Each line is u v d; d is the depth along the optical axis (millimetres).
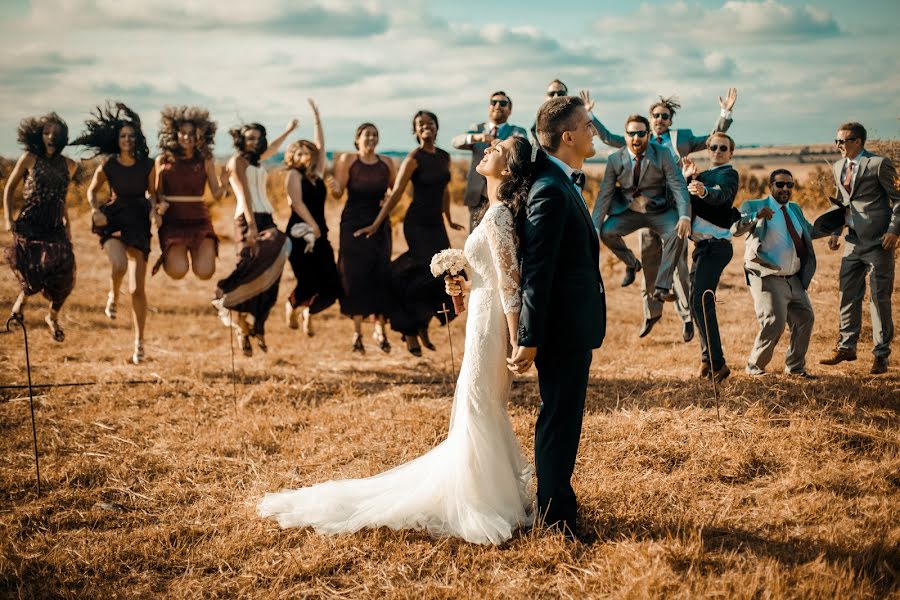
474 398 4176
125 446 5828
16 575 3904
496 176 4172
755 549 3949
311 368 8422
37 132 7758
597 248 4035
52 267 7898
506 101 7656
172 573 3984
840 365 7520
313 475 5219
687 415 5965
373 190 8562
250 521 4492
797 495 4578
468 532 4125
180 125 7922
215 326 11070
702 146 7688
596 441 5590
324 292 8688
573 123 3979
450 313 8406
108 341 9664
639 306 12164
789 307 6855
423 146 8219
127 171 7930
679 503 4543
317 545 4148
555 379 4016
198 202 8219
